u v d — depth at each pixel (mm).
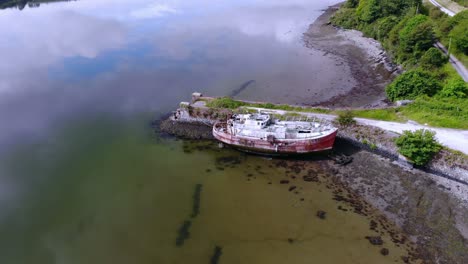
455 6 93812
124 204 43188
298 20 123062
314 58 88500
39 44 104875
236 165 49875
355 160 48750
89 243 37875
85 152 53469
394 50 81625
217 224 39812
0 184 46438
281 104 62906
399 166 46594
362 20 105500
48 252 36781
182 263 35156
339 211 40625
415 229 37562
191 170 49156
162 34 111688
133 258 35938
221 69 83188
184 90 73250
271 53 92688
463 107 54562
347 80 75375
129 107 66875
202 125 58875
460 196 41125
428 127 51188
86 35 113000
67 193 45156
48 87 75188
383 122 53406
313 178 46312
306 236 37625
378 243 36219
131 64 87625
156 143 55656
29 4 176875
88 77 80312
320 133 49500
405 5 99500
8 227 39938
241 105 61250
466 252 34562
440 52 68375
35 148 54375
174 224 40094
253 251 36094
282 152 49812
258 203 42656
